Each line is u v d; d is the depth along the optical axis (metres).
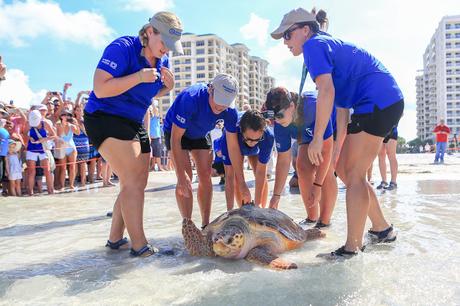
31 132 8.68
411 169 12.98
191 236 3.31
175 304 2.19
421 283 2.34
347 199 3.20
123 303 2.24
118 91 3.14
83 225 4.91
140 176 3.46
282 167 4.53
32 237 4.30
